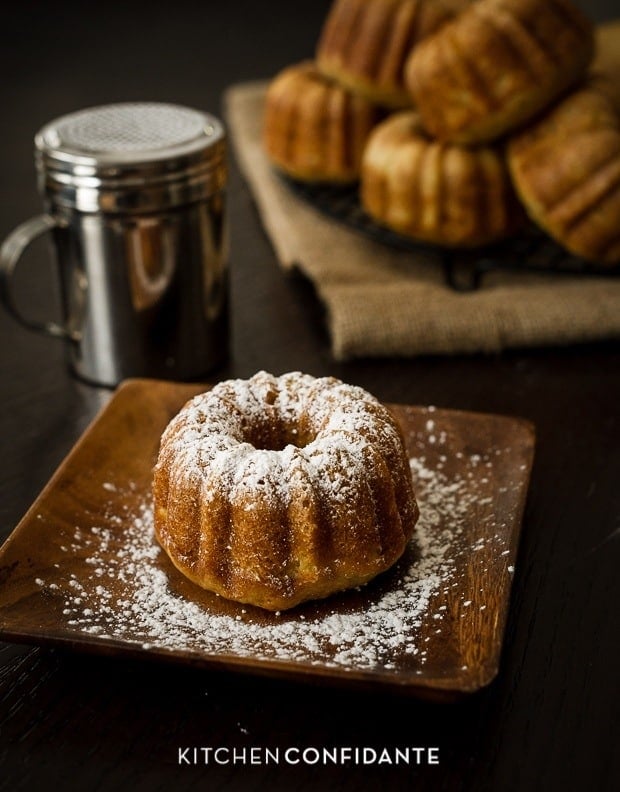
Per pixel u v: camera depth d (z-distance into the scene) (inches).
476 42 31.9
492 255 34.2
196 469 23.7
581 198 31.9
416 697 21.5
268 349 31.6
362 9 35.2
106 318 29.3
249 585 23.2
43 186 29.0
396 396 29.7
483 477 25.9
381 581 23.8
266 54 59.1
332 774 21.5
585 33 32.5
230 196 40.1
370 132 36.0
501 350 31.3
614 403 29.5
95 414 29.2
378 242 35.3
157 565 24.2
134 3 72.9
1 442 28.3
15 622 22.7
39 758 21.6
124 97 50.4
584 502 26.3
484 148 33.2
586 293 32.1
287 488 23.3
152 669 22.9
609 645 23.3
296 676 21.7
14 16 68.9
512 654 23.1
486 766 21.5
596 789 21.2
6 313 33.5
